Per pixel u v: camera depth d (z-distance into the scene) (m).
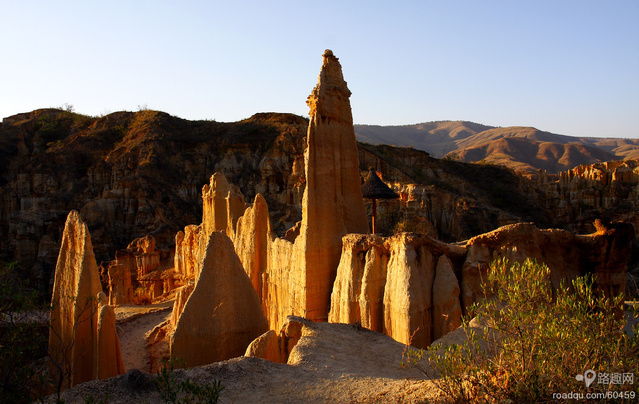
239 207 40.09
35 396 10.80
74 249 22.44
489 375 9.39
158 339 30.97
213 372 12.20
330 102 23.53
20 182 97.88
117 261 59.94
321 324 16.78
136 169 99.25
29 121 127.00
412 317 16.38
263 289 28.45
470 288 17.28
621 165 83.88
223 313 18.20
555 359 8.87
